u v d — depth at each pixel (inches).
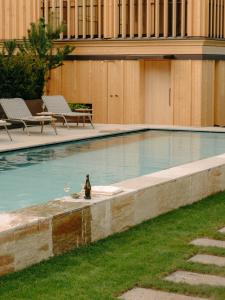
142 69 781.9
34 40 767.1
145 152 548.7
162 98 780.0
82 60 796.6
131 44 768.9
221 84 784.3
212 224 289.1
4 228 217.8
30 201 356.2
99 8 796.6
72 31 821.2
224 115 792.3
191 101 752.3
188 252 243.4
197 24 748.0
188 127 730.8
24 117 653.3
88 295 198.1
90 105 798.5
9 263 218.2
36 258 229.9
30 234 226.5
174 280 213.2
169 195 317.4
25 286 205.5
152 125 757.9
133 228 283.3
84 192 272.2
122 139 641.0
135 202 287.3
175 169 353.7
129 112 781.9
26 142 569.6
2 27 836.6
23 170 454.0
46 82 811.4
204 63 748.0
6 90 717.9
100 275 217.0
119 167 470.0
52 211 243.6
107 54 783.7
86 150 557.6
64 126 727.7
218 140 633.6
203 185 352.8
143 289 205.6
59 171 450.6
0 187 394.0
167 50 756.0
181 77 754.2
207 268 224.1
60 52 763.4
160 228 282.5
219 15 781.9
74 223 248.1
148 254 241.1
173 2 752.3
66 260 233.9
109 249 249.0
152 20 785.6
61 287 205.0
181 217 304.7
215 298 197.6
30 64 730.2
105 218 266.4
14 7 831.1
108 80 786.8
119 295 199.9
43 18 773.9
